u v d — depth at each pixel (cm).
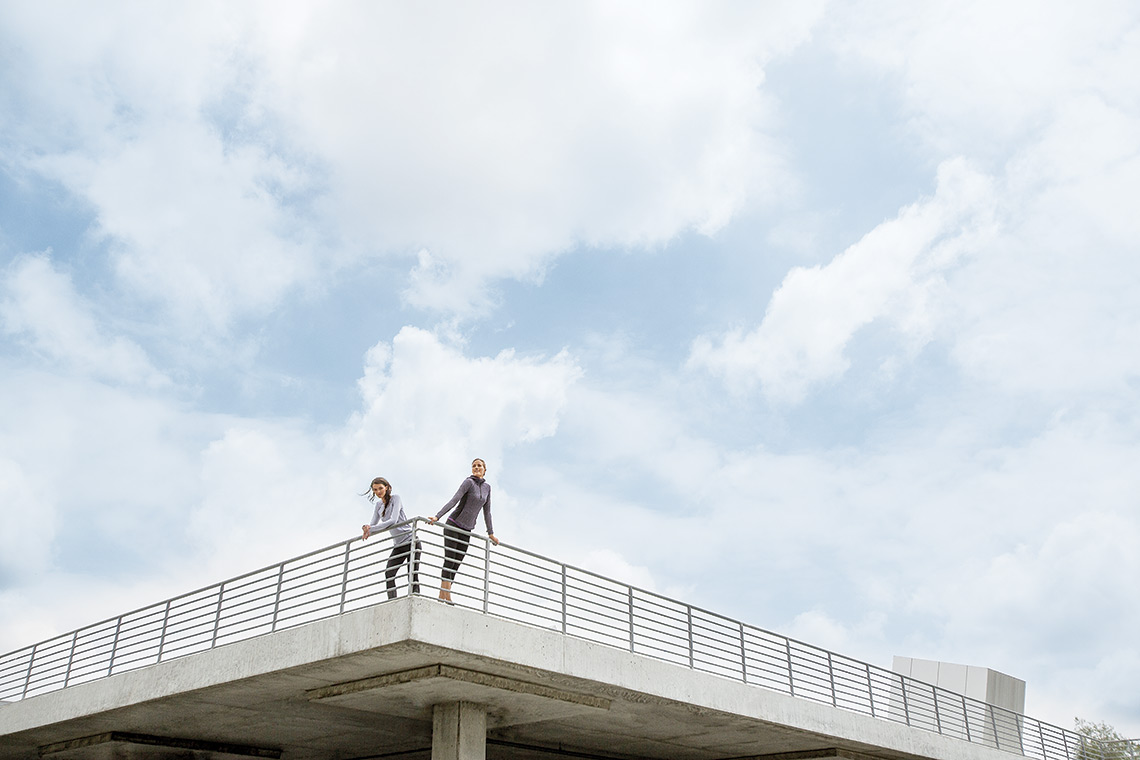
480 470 1444
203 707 1634
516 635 1357
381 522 1409
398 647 1240
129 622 1706
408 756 2203
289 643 1373
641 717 1780
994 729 2656
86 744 1892
